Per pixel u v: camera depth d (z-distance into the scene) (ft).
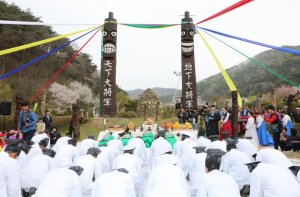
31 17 141.90
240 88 245.45
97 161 17.16
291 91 145.59
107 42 56.85
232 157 16.40
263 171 11.49
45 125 36.65
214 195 10.36
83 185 15.83
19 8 142.20
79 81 149.07
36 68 137.39
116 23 57.57
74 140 21.66
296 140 31.27
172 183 11.32
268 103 89.10
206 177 11.09
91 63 167.73
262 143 34.99
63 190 11.48
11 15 128.67
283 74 214.69
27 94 106.11
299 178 12.73
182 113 46.88
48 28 151.33
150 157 21.89
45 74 136.87
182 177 11.94
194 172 16.94
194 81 54.49
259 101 62.08
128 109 118.01
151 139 33.68
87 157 16.96
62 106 105.19
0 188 13.30
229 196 10.24
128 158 17.03
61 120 73.56
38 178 15.20
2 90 93.71
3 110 36.17
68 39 155.33
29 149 19.08
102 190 11.44
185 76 54.90
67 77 146.30
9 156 15.23
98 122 55.93
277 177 10.95
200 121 52.16
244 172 15.78
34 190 14.88
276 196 10.53
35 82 120.37
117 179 11.82
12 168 13.80
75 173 12.57
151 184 11.98
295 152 30.78
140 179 17.74
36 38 138.82
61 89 105.81
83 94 114.83
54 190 11.32
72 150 19.54
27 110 29.78
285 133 33.01
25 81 116.16
